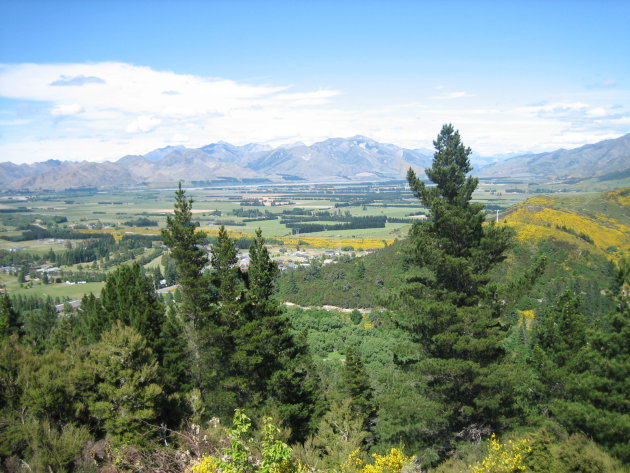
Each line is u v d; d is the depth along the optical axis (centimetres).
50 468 1784
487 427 2439
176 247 3275
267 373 3084
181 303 3322
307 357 3434
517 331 5634
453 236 2622
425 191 2698
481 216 2594
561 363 2995
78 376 2216
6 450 1858
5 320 4672
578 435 1938
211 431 2081
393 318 2823
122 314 3438
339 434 2731
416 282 2716
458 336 2411
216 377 3166
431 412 2356
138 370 2259
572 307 3083
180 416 2447
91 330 3806
